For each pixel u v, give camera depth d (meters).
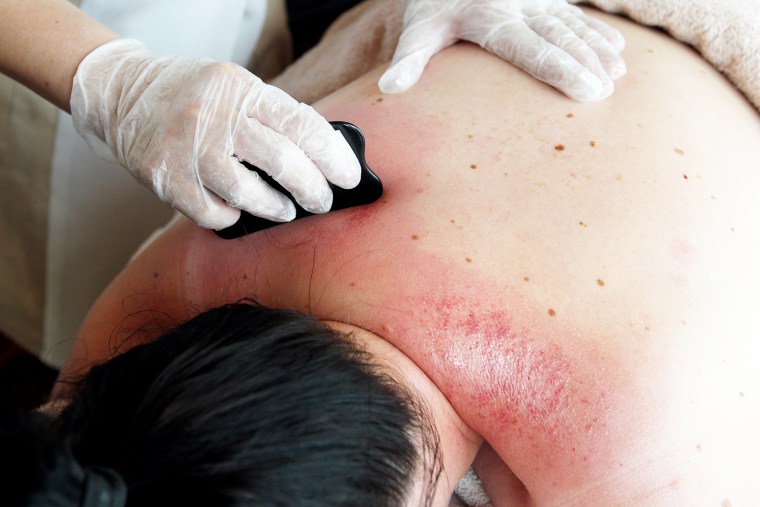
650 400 0.55
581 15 0.78
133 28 0.96
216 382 0.42
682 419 0.56
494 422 0.58
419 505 0.50
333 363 0.46
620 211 0.61
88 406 0.43
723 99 0.75
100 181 1.04
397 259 0.59
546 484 0.58
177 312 0.70
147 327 0.71
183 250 0.71
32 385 1.30
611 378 0.55
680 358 0.57
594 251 0.59
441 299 0.57
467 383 0.57
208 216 0.62
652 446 0.55
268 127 0.60
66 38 0.72
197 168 0.60
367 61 0.96
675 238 0.61
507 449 0.59
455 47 0.78
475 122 0.67
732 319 0.60
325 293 0.60
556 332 0.56
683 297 0.58
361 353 0.50
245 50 1.18
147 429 0.40
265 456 0.40
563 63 0.68
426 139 0.67
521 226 0.60
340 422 0.43
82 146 1.00
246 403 0.41
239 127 0.59
